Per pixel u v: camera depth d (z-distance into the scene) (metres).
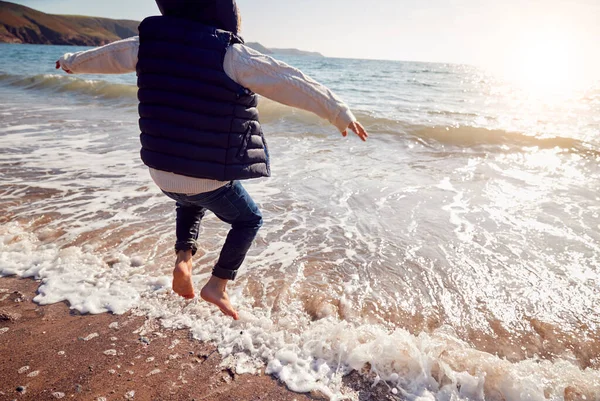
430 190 4.73
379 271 3.03
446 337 2.33
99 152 6.07
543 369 2.07
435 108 11.85
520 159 6.12
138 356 2.15
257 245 3.44
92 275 2.87
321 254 3.28
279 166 5.60
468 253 3.30
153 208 4.08
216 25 1.65
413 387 1.98
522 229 3.73
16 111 9.22
